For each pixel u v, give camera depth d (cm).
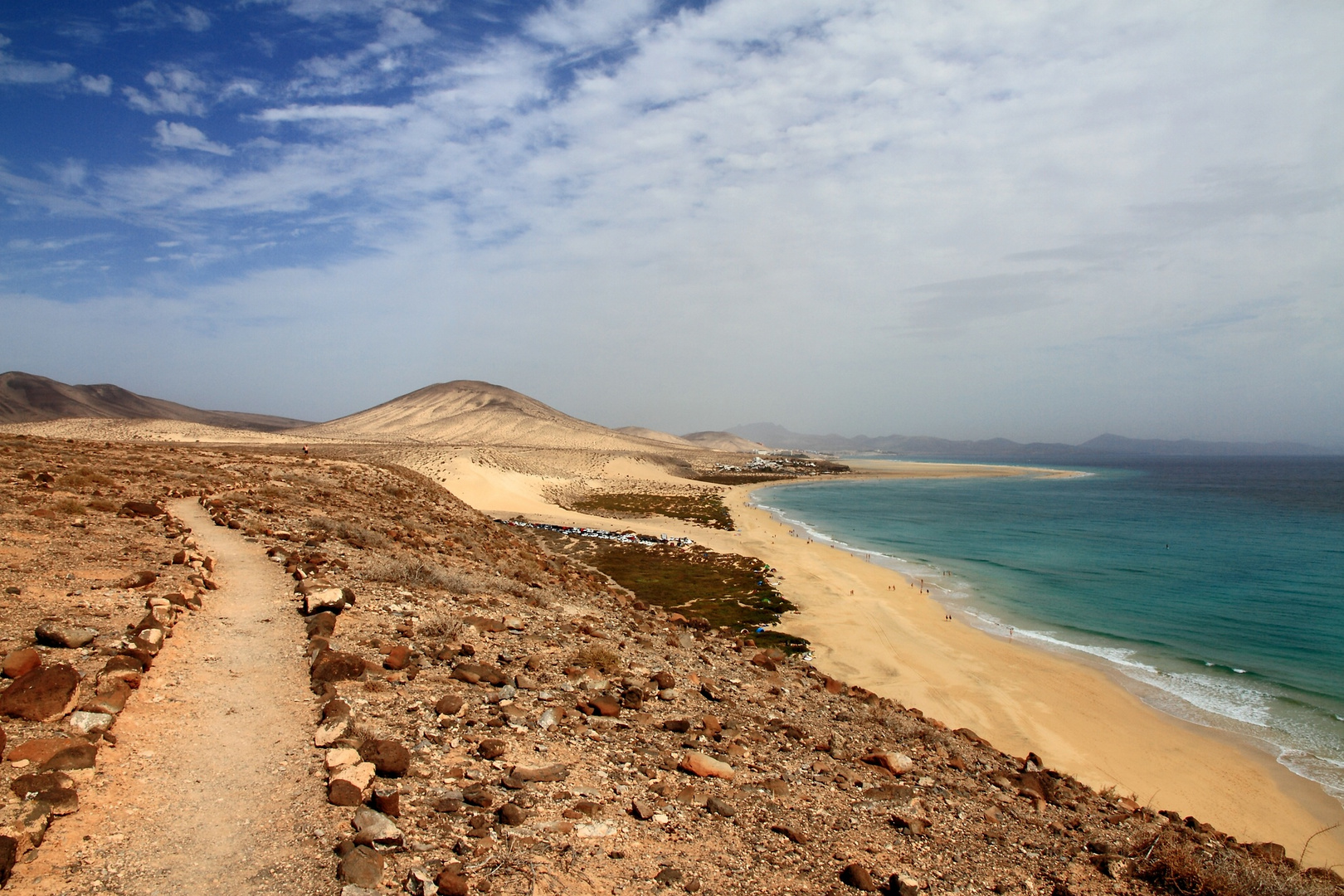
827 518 8750
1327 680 2742
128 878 444
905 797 851
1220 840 1098
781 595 3747
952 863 690
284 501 2448
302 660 890
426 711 789
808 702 1362
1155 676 2770
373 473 4097
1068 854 777
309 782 588
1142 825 970
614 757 774
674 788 716
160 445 4762
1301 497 13838
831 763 947
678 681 1210
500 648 1131
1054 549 6241
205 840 495
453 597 1446
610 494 10119
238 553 1504
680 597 3628
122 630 874
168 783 566
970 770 1092
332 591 1122
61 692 615
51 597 963
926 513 9650
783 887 572
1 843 420
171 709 707
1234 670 2848
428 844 529
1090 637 3331
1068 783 1217
